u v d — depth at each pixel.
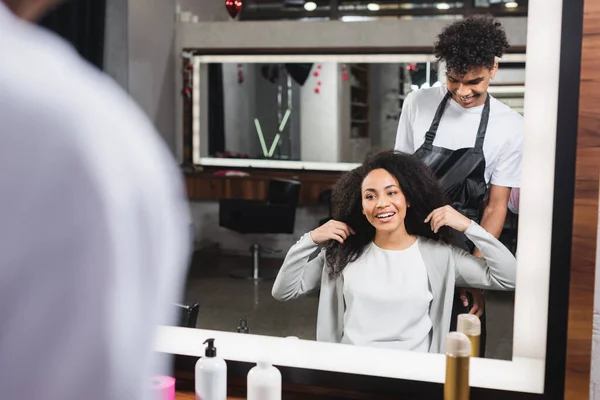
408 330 1.47
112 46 1.98
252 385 1.25
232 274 2.74
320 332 1.53
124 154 0.57
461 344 1.18
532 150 1.19
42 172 0.53
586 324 1.17
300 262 1.54
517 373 1.24
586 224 1.15
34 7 0.58
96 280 0.54
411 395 1.29
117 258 0.55
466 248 1.42
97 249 0.54
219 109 4.38
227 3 2.56
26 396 0.53
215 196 3.69
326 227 1.52
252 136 4.68
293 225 3.74
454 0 3.71
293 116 4.56
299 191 3.96
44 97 0.54
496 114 1.49
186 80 3.43
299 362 1.37
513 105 1.47
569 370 1.19
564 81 1.14
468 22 1.55
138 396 0.60
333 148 4.45
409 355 1.37
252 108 4.62
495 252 1.39
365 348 1.39
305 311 1.54
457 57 1.53
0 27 0.55
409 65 3.97
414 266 1.47
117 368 0.56
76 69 0.58
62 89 0.55
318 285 1.54
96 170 0.54
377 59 4.06
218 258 3.15
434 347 1.45
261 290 2.52
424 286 1.46
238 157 4.56
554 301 1.18
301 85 4.44
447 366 1.20
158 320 0.61
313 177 4.34
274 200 3.95
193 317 1.57
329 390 1.34
